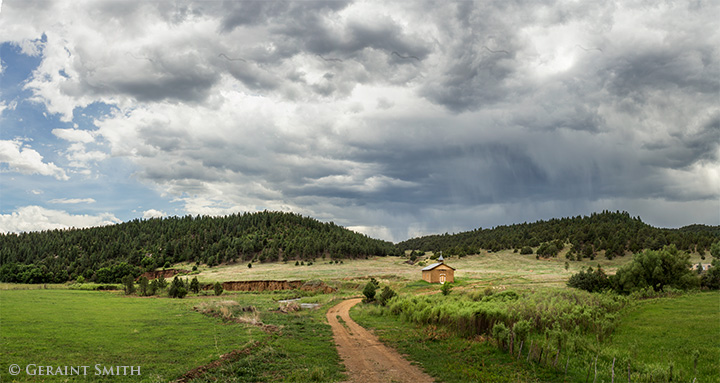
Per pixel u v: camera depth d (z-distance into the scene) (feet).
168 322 106.01
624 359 66.59
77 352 68.54
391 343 90.12
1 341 73.26
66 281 514.68
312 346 84.12
